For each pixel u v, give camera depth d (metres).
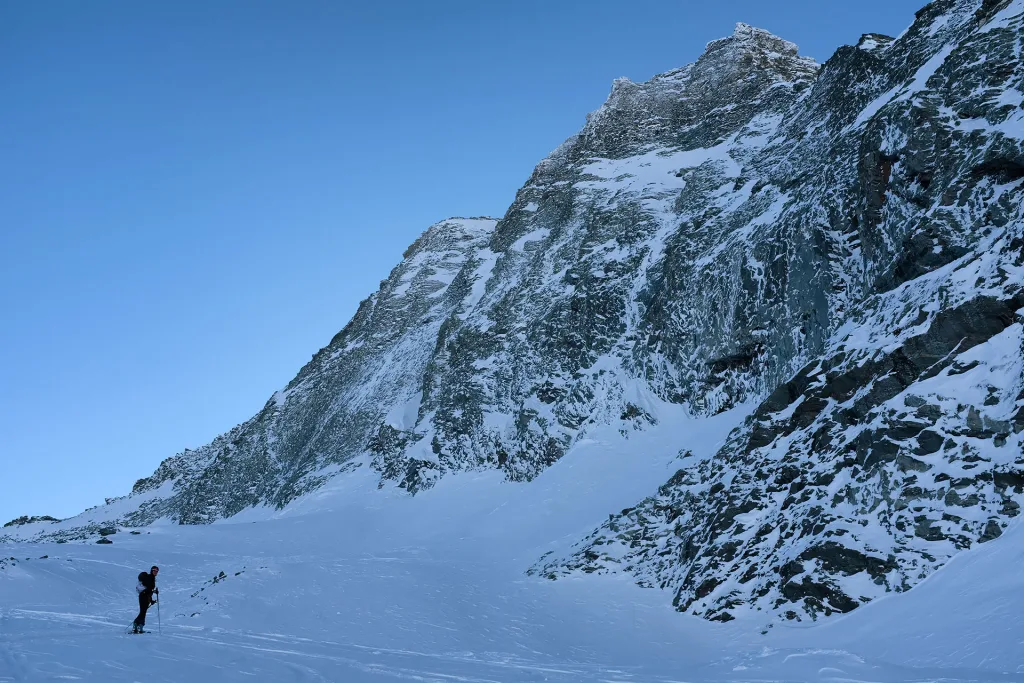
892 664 17.00
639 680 16.19
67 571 36.59
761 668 17.78
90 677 11.31
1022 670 15.03
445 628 27.94
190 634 19.75
